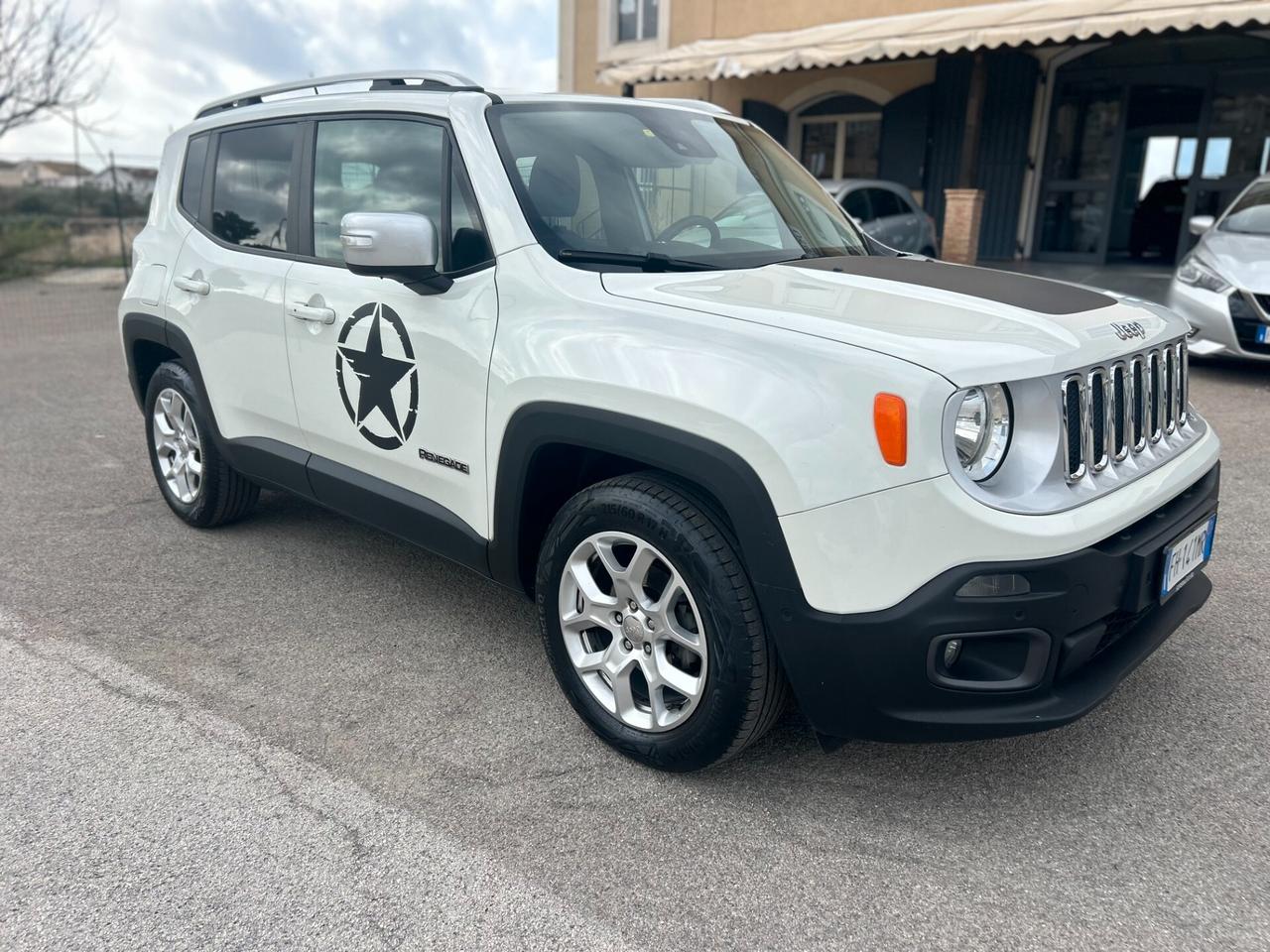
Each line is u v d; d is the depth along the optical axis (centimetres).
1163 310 281
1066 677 225
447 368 282
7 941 199
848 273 280
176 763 263
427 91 314
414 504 308
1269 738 274
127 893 213
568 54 1745
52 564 400
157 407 436
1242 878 220
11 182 1709
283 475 363
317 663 320
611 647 261
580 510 254
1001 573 202
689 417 224
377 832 235
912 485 201
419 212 301
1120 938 202
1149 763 264
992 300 249
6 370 858
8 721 282
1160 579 234
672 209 304
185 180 413
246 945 199
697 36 1558
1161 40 1205
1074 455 222
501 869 223
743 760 266
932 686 211
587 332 248
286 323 340
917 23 1222
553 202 283
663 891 216
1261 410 618
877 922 207
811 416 210
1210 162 1220
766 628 229
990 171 1359
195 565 400
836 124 1526
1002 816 242
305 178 345
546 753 270
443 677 311
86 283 1620
